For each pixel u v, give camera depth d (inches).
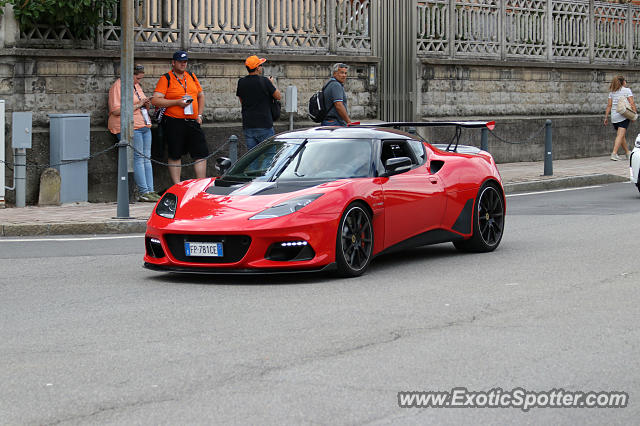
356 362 259.9
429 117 898.1
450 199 441.4
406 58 877.8
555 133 1002.1
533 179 791.7
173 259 385.7
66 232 541.0
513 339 283.3
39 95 645.9
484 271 404.2
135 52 688.4
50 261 441.7
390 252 424.5
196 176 690.2
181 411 220.2
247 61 679.1
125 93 635.5
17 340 287.9
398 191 415.5
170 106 669.9
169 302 343.9
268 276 398.0
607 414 217.8
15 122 605.9
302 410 220.2
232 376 247.4
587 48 1070.4
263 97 681.0
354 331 295.6
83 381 244.2
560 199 692.7
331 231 381.4
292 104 725.3
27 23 636.1
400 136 442.9
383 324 304.3
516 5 987.9
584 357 263.0
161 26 710.5
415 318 312.7
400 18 872.9
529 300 340.8
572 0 1047.0
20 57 636.1
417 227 425.7
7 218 561.9
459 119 924.6
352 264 392.2
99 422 213.5
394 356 265.3
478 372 249.4
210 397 230.2
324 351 271.4
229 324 306.7
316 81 807.1
